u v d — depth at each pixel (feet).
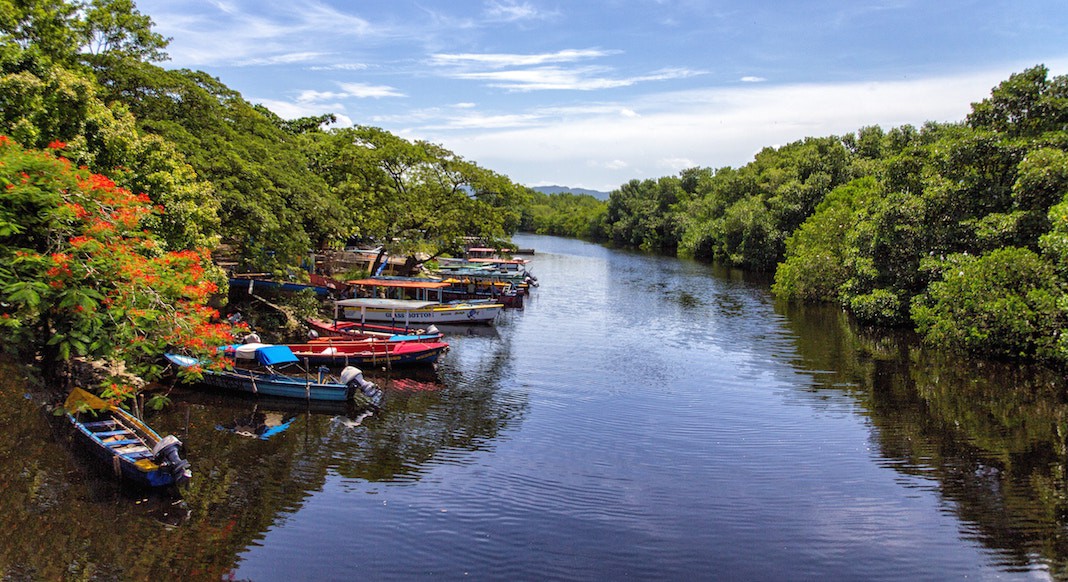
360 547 44.83
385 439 65.72
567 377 90.74
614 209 444.14
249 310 109.91
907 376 89.76
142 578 40.68
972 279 91.04
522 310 152.66
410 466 58.90
